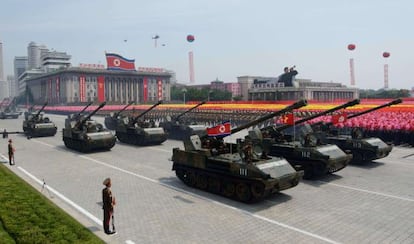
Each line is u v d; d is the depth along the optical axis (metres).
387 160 23.06
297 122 21.00
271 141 19.92
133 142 32.41
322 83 127.25
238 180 14.33
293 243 10.28
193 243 10.32
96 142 27.11
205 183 15.98
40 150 29.12
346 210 13.20
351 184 17.06
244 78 133.25
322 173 17.70
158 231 11.24
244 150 14.76
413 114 32.94
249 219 12.33
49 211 11.91
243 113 47.78
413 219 12.23
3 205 12.38
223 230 11.32
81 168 21.33
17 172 20.20
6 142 34.59
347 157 18.64
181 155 17.17
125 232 11.15
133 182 17.72
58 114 97.12
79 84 129.62
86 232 10.16
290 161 18.86
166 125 37.62
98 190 16.16
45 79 153.00
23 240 9.45
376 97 129.50
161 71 148.75
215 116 50.16
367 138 22.23
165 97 149.62
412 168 20.53
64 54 182.00
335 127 32.06
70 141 29.38
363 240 10.49
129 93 141.25
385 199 14.55
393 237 10.71
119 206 13.82
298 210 13.26
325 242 10.35
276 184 13.75
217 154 16.28
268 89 108.12
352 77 134.12
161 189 16.38
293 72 106.88
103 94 134.38
